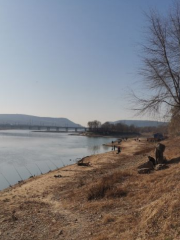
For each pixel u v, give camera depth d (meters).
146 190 10.88
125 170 17.73
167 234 5.89
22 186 19.62
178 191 8.29
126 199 10.56
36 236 7.97
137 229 6.84
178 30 13.37
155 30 13.63
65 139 114.06
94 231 7.73
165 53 13.46
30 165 35.91
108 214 9.00
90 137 141.62
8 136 122.56
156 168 15.37
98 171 23.23
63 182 18.95
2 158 42.09
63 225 8.73
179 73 13.20
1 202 13.40
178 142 28.61
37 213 10.52
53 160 41.31
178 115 13.25
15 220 9.66
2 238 8.00
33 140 95.75
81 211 10.12
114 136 148.75
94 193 11.79
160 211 7.15
